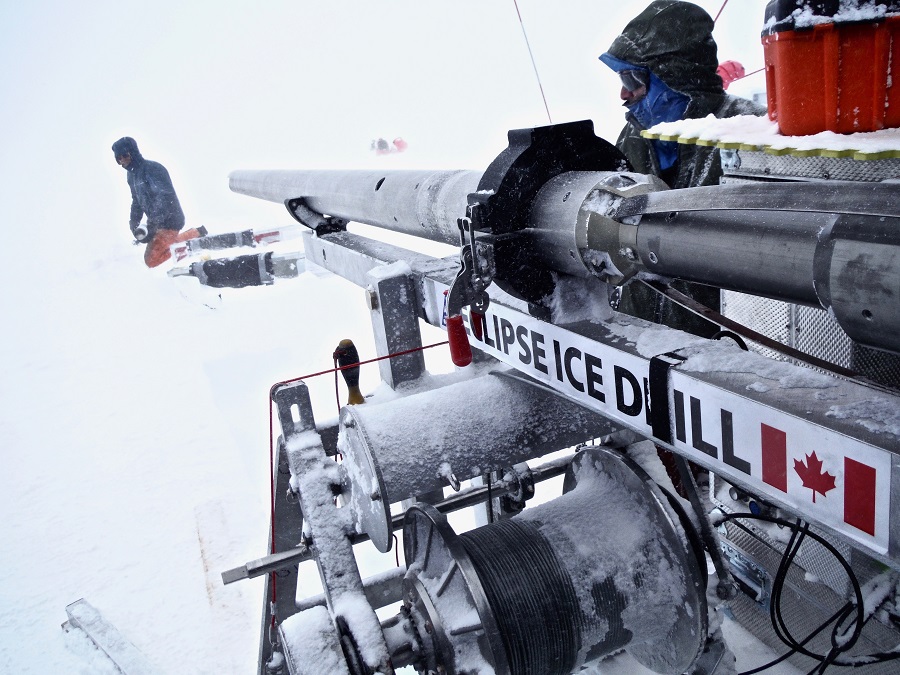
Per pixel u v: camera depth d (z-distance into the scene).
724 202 1.25
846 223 1.07
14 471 5.46
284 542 2.59
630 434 2.11
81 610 3.65
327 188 3.67
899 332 1.03
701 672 1.92
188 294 8.97
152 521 4.57
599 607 1.83
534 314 1.89
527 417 2.10
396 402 2.13
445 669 1.79
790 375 1.32
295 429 2.23
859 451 1.09
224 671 3.33
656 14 3.30
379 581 2.65
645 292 3.41
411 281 2.63
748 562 2.51
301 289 9.19
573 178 1.70
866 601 2.04
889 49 1.31
